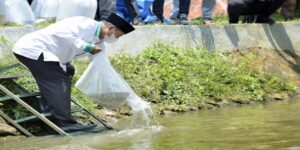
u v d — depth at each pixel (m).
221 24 18.56
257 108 14.40
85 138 11.02
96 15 16.25
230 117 12.99
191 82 15.55
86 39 11.69
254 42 18.98
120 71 15.45
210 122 12.39
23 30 14.91
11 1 15.61
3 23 15.49
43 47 11.47
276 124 11.77
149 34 17.08
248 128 11.40
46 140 10.96
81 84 11.91
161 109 14.12
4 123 11.67
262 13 19.47
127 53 16.50
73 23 11.64
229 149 9.45
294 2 21.58
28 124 11.94
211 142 10.10
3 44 14.45
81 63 15.12
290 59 18.98
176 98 14.86
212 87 15.63
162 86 15.12
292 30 19.72
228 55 18.28
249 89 16.17
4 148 10.36
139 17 18.08
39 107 12.20
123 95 11.95
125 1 17.55
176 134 11.07
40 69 11.43
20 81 13.05
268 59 18.33
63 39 11.51
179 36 17.62
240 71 17.03
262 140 10.09
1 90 12.19
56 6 16.06
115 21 11.76
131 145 10.15
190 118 13.10
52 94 11.42
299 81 17.88
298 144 9.66
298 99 16.09
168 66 15.98
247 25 18.97
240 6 19.00
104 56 11.93
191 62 16.62
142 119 13.10
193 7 21.00
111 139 10.84
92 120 12.78
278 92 16.59
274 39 19.33
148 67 15.84
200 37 18.02
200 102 14.91
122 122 12.83
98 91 11.87
